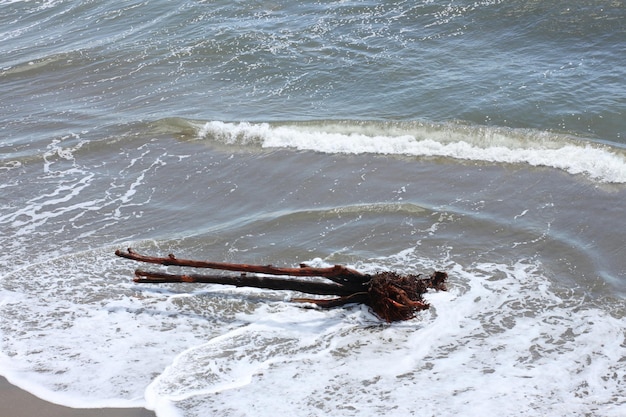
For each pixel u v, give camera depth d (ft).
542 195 36.81
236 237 34.42
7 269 32.45
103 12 75.36
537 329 26.58
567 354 25.12
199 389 24.13
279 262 32.17
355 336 26.73
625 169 37.96
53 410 23.52
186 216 37.27
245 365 25.34
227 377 24.70
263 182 40.68
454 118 46.60
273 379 24.52
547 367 24.50
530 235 33.06
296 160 42.86
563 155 40.16
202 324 27.94
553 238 32.71
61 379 24.99
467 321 27.27
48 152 46.03
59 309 29.17
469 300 28.58
